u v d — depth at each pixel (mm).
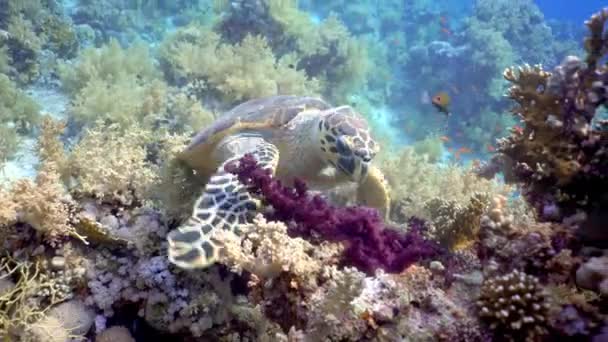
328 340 774
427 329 755
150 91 2340
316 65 3354
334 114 1288
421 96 5074
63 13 3516
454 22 8023
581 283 764
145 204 1153
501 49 4906
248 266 887
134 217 1097
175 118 2254
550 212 902
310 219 968
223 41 3090
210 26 3242
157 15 4504
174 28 4516
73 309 987
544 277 799
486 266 827
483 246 879
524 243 826
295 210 989
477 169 1066
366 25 5980
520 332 729
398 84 5203
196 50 2711
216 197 1067
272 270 862
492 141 4660
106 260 1036
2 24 2727
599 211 825
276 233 883
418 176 2023
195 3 4809
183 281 1007
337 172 1364
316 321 789
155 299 988
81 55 2666
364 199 1464
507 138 980
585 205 860
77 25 3594
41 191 993
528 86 907
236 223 1027
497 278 765
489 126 4766
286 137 1402
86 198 1108
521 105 930
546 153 884
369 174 1371
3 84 2158
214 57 2641
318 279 874
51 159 1254
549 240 824
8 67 2484
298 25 3178
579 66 846
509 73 940
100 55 2660
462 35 5457
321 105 1521
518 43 6020
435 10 7316
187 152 1398
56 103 2477
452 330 749
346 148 1233
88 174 1146
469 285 817
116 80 2490
